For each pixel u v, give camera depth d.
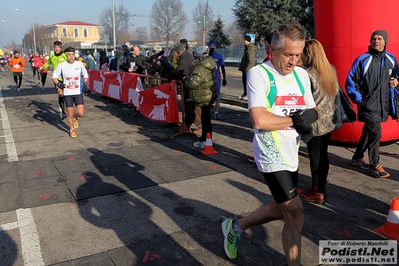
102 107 11.56
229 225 3.13
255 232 3.62
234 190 4.71
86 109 11.20
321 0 6.11
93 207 4.23
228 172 5.38
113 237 3.56
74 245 3.42
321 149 4.16
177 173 5.32
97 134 7.87
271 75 2.54
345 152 6.26
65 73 7.37
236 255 3.18
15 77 16.55
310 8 33.47
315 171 4.22
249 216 3.01
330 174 5.25
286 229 2.64
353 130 6.14
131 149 6.61
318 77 3.89
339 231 3.63
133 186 4.83
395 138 6.32
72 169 5.51
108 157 6.12
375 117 4.87
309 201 4.31
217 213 4.06
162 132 8.03
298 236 2.61
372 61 4.77
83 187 4.80
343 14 5.84
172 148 6.68
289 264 2.64
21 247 3.39
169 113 7.86
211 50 9.62
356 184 4.88
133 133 7.94
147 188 4.78
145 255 3.24
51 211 4.13
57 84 7.38
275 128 2.44
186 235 3.59
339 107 4.04
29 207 4.23
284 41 2.41
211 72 6.41
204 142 6.68
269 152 2.58
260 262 3.13
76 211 4.13
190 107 7.54
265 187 4.80
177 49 7.63
